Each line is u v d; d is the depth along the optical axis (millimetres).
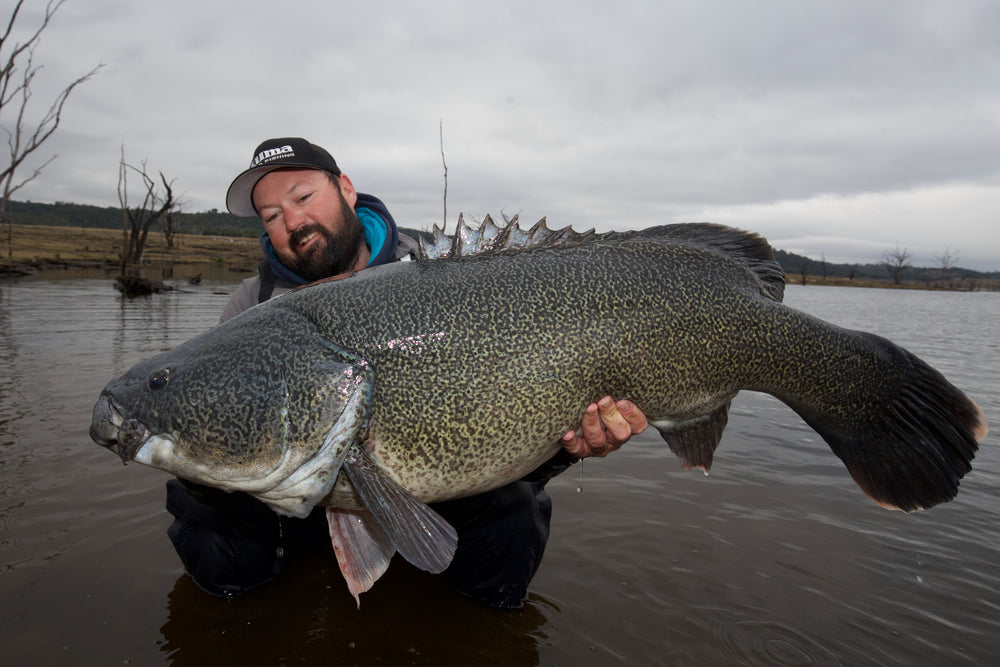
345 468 726
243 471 734
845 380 903
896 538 1088
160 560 961
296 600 900
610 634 827
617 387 794
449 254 856
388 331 745
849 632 825
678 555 1022
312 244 1014
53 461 1309
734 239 925
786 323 870
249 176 1003
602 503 1224
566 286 789
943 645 800
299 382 725
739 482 1343
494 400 747
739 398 2182
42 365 2244
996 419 1949
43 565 926
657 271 831
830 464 1467
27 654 742
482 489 786
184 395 729
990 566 997
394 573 994
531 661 773
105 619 819
